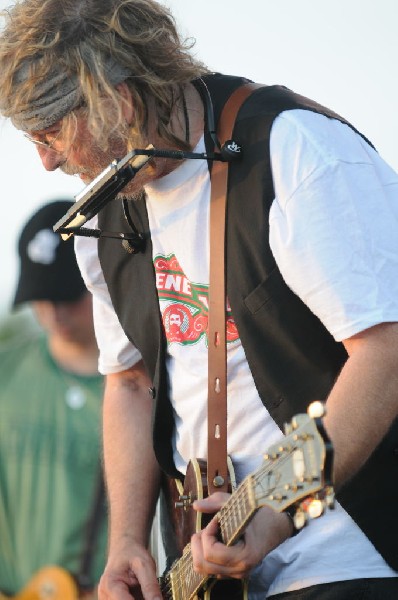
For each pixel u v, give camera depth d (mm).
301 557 5773
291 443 4930
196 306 6203
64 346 9703
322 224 5461
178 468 6629
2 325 9867
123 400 7305
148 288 6477
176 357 6355
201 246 6078
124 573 6793
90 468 9602
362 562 5691
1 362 9766
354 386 5328
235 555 5504
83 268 7117
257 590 6004
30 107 5977
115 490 7102
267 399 5855
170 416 6586
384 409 5312
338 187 5504
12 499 9539
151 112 6039
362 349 5395
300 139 5621
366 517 5680
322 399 5715
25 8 6094
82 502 9562
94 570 9562
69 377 9703
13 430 9602
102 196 6043
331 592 5695
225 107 5988
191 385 6270
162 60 6059
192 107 6098
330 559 5723
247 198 5762
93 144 6020
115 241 6688
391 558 5664
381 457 5664
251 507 5242
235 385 6012
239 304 5844
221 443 6039
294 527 5590
